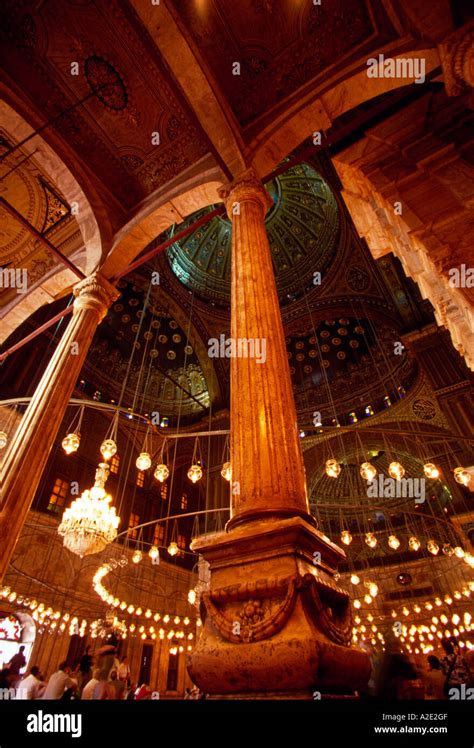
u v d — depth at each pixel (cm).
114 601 1220
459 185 542
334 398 2105
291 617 206
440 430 1708
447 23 521
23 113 702
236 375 356
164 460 2045
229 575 241
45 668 1236
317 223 1933
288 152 689
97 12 638
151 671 1574
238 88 685
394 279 1702
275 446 298
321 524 2258
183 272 2031
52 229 917
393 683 306
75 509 858
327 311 1950
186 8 611
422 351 1645
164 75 600
